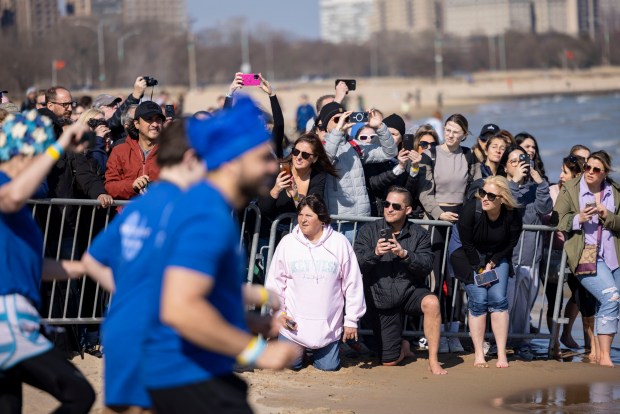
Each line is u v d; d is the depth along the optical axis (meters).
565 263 15.66
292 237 13.99
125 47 199.88
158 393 6.30
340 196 15.09
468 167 16.17
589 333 16.38
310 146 14.34
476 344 14.80
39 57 96.94
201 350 6.30
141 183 13.64
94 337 14.36
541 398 12.80
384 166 16.25
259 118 6.36
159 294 6.34
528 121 112.94
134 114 14.36
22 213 7.92
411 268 14.15
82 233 13.98
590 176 14.91
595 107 151.62
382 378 13.77
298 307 13.86
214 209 6.11
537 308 21.70
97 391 11.51
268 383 12.92
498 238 14.29
